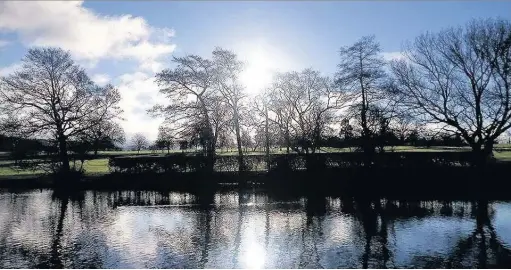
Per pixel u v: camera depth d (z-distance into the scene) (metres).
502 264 16.09
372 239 19.91
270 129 45.50
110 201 33.34
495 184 36.00
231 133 46.75
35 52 43.31
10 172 51.91
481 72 38.09
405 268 15.70
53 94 44.09
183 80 44.16
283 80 44.62
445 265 16.02
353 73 42.28
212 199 33.06
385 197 32.22
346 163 40.81
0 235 22.02
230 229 22.44
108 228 23.33
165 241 20.19
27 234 22.17
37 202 33.28
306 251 18.09
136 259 17.36
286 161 41.56
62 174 43.88
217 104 44.12
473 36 38.50
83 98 45.22
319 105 44.31
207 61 44.69
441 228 21.94
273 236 20.75
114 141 50.38
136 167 44.41
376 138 40.84
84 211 28.95
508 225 22.36
